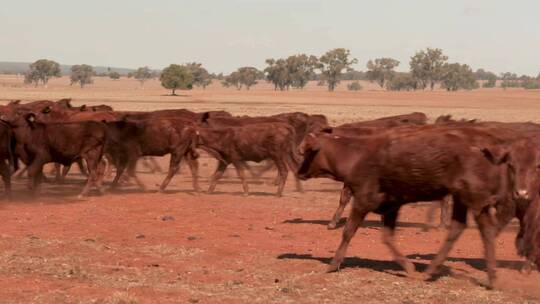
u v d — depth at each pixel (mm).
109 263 12242
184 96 143625
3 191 21594
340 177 11898
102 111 24469
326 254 13133
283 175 21141
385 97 163000
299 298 10117
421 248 13906
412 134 11047
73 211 17828
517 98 161875
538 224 10930
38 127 20234
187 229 15578
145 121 21828
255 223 16500
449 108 109812
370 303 9891
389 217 11641
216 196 21016
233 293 10359
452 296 10273
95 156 20641
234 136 21047
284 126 20984
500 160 10203
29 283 10672
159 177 26094
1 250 13047
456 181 10727
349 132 16406
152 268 11891
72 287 10461
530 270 11422
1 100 91500
